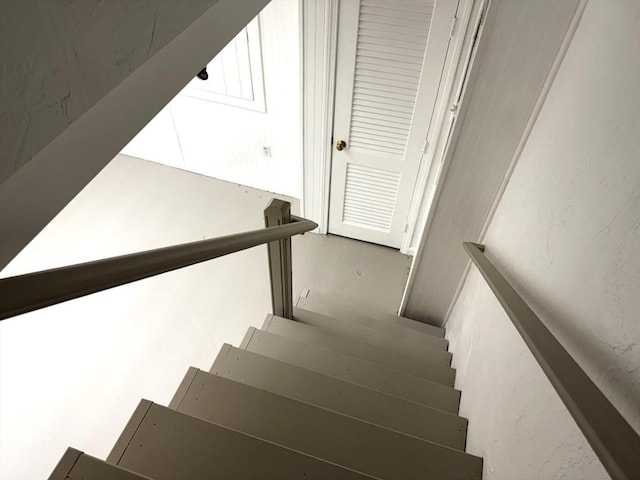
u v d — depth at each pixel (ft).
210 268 10.35
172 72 1.84
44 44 1.11
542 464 2.71
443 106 7.59
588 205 2.96
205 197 12.10
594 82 3.35
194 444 3.56
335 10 6.84
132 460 3.48
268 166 11.71
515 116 4.91
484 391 4.51
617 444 1.78
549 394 2.88
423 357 6.84
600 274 2.57
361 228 10.80
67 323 9.10
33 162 1.17
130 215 11.46
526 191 4.63
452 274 7.25
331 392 4.99
